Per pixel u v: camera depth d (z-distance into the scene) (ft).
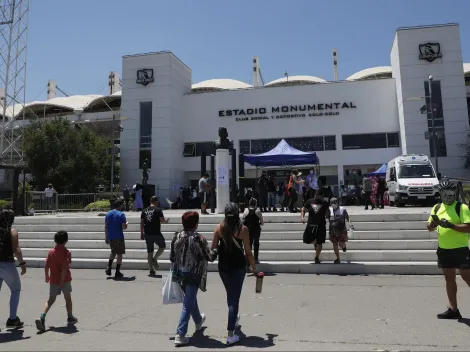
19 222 47.42
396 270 30.73
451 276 18.22
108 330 17.60
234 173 52.01
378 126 111.45
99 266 36.24
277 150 60.80
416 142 101.65
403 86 103.71
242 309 20.77
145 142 117.70
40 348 15.29
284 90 117.60
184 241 16.02
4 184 61.31
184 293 16.20
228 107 120.57
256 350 14.52
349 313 19.67
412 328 16.87
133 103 119.44
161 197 113.91
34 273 34.55
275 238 37.45
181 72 125.90
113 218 31.63
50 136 110.52
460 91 101.71
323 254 33.40
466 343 14.82
